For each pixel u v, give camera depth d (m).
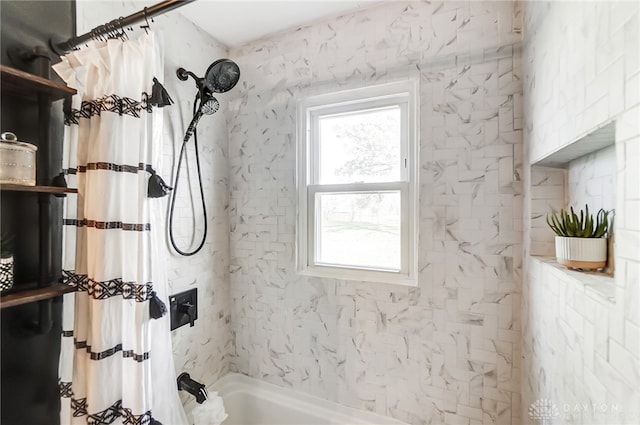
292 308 1.58
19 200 0.92
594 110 0.58
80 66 0.95
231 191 1.72
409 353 1.35
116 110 0.92
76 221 0.98
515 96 1.16
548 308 0.87
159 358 1.10
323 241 1.59
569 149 0.78
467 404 1.25
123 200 0.94
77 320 0.94
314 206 1.59
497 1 1.18
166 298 1.13
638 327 0.45
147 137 0.98
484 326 1.22
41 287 0.93
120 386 0.94
